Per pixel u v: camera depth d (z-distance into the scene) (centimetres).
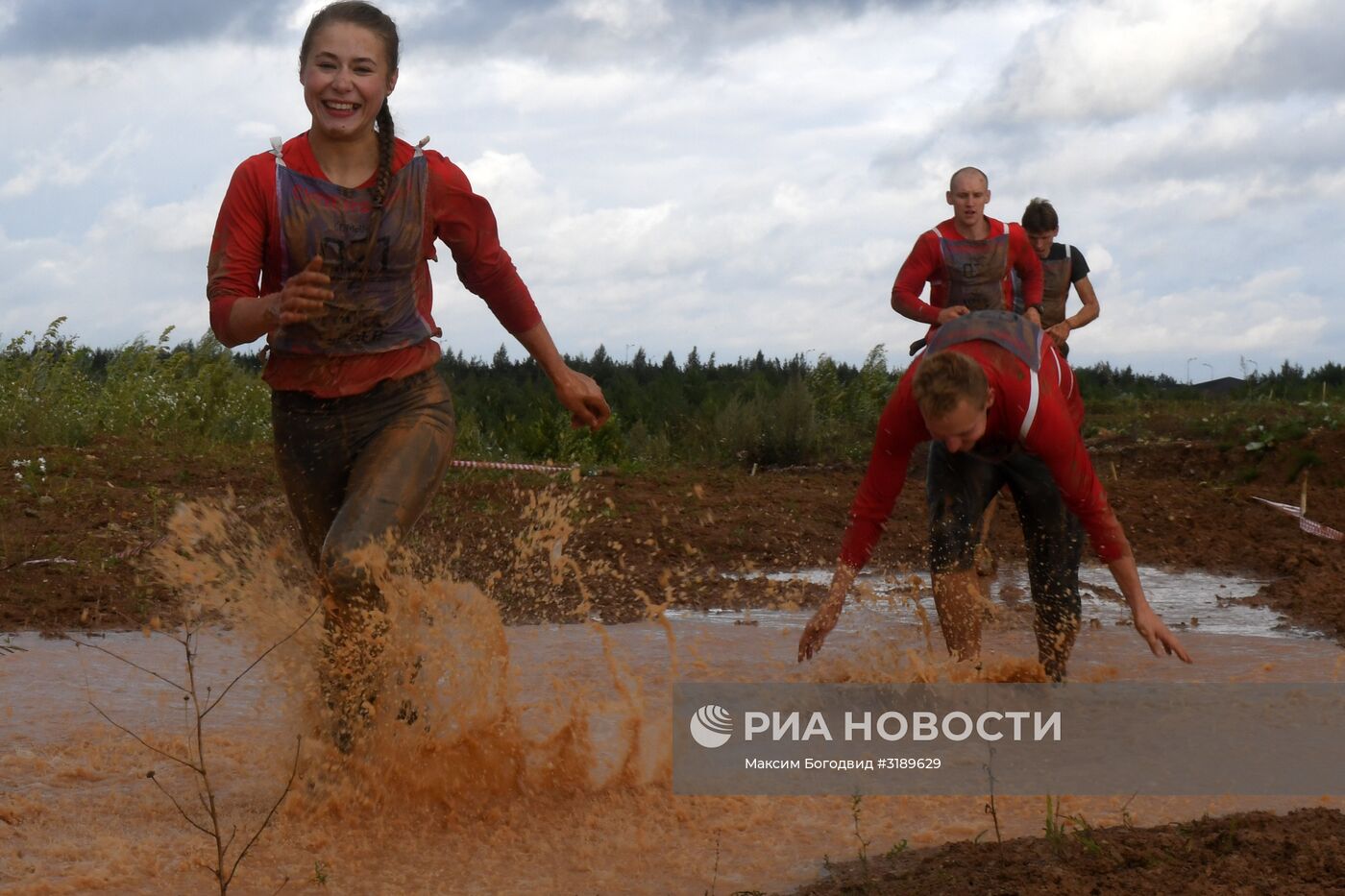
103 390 1462
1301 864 319
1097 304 949
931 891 319
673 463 1636
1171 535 955
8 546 787
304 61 416
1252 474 1266
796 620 696
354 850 374
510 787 421
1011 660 550
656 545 900
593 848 375
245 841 378
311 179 412
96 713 504
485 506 1002
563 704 512
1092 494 484
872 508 495
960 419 452
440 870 361
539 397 2117
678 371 3222
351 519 402
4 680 552
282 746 448
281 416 438
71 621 662
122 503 937
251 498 983
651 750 460
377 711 410
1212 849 335
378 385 431
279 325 391
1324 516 1013
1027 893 310
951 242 755
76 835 382
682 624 687
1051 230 930
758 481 1252
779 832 386
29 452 1145
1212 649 623
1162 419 1730
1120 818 389
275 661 454
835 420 1791
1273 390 2117
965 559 545
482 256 447
